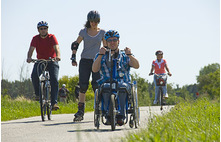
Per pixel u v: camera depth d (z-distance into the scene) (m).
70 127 11.91
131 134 7.48
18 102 29.42
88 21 14.71
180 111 14.06
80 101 14.73
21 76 44.38
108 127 11.65
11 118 19.09
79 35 14.81
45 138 9.16
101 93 10.59
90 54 14.67
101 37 14.73
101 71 11.05
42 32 15.88
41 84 15.34
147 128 8.50
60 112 25.95
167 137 6.84
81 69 14.70
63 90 43.22
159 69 23.41
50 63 15.71
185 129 8.58
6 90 41.38
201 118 11.36
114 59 10.93
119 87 10.49
